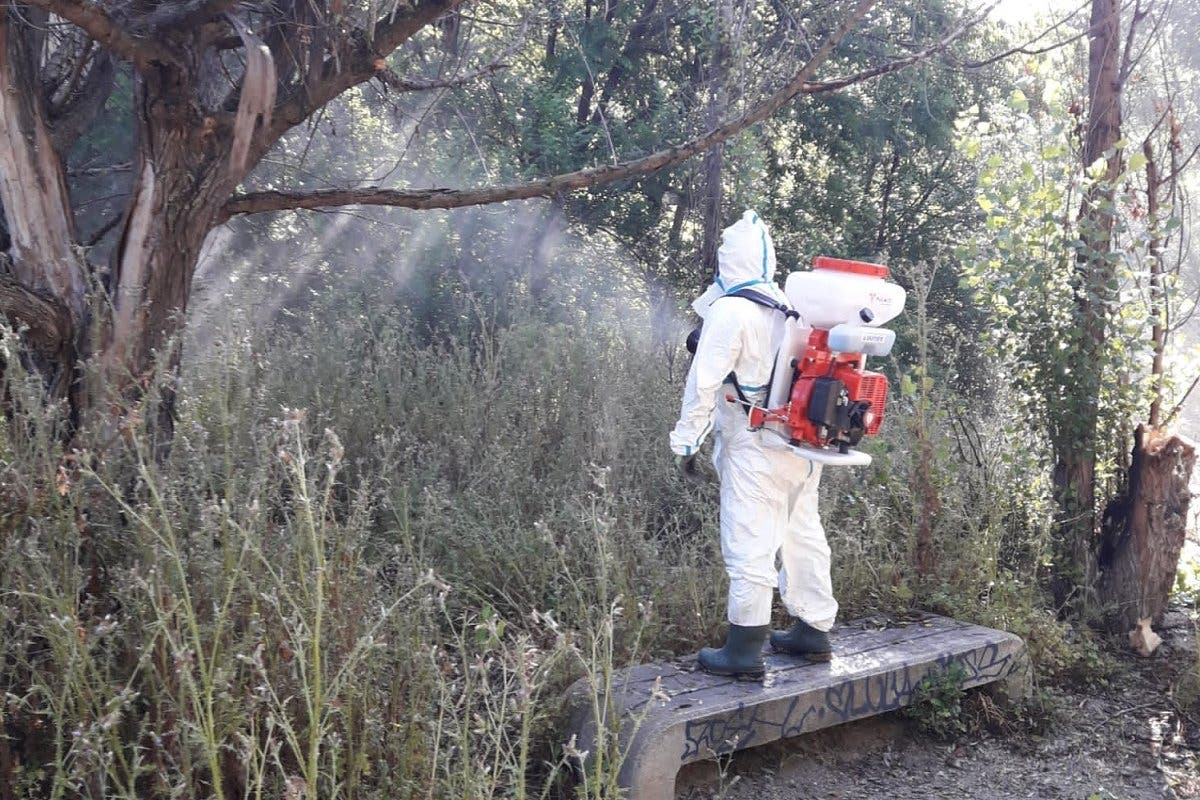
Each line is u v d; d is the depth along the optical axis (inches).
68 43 211.6
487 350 298.5
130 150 324.8
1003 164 262.5
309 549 150.0
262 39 204.7
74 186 318.7
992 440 276.5
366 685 138.4
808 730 178.9
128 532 152.8
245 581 136.3
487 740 155.7
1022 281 245.8
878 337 172.9
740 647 180.2
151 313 191.6
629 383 306.8
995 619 224.7
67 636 127.9
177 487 156.1
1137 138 347.9
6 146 185.2
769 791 177.8
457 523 214.1
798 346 177.6
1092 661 227.0
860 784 183.9
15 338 155.7
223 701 126.8
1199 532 279.0
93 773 128.8
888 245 623.2
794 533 188.5
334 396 261.3
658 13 522.6
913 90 567.8
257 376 248.4
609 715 161.6
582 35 492.1
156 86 187.2
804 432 175.9
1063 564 250.7
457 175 458.3
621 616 191.6
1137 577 243.8
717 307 177.6
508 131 490.3
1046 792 185.3
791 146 591.2
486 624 143.9
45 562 142.5
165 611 133.1
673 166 492.4
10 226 187.3
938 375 414.9
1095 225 240.5
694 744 163.6
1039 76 268.4
